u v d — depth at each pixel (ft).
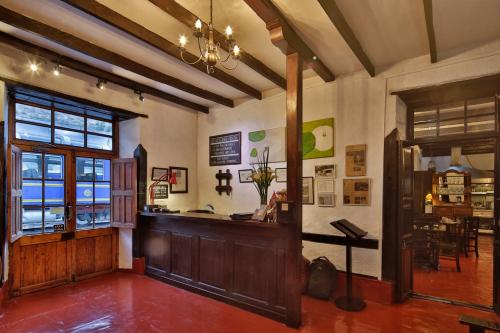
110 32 9.93
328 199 13.15
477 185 30.42
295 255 9.57
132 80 14.29
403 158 11.84
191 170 18.60
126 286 13.39
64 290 12.85
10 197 10.97
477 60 10.25
